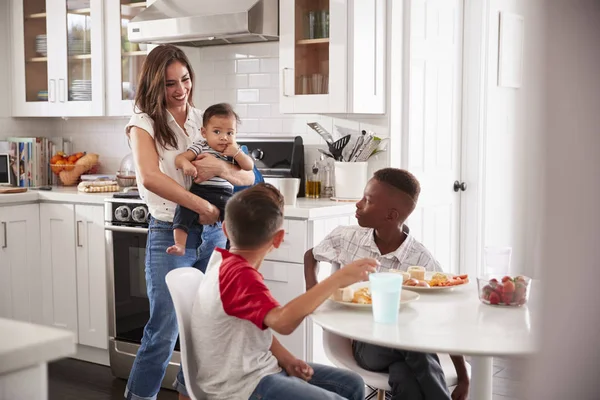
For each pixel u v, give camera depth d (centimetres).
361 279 153
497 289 164
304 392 157
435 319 151
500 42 396
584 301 27
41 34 417
